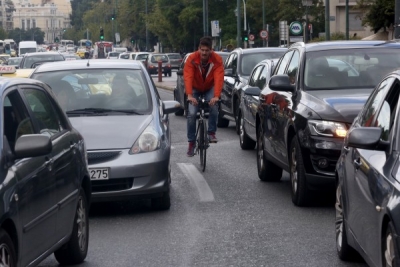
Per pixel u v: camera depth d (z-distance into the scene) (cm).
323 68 1606
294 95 1567
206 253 1187
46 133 1021
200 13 11538
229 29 11206
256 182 1817
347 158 1070
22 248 872
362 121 1083
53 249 991
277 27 10362
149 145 1452
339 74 1593
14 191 845
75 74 1666
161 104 1648
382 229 833
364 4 6969
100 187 1423
